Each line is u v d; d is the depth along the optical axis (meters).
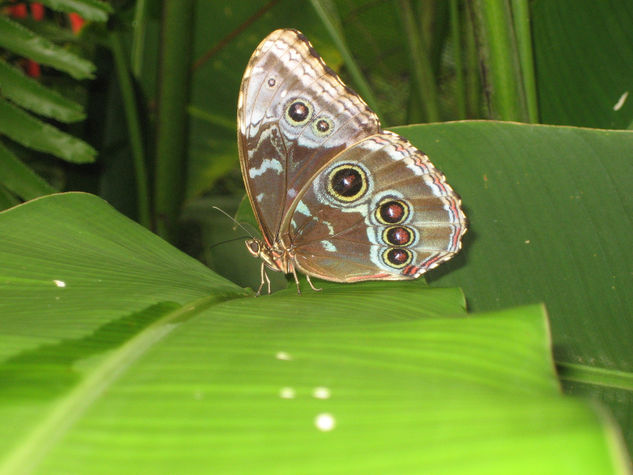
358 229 0.39
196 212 0.60
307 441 0.20
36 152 0.49
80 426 0.23
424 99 0.48
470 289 0.39
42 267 0.34
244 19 0.56
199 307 0.33
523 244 0.39
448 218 0.38
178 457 0.21
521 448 0.17
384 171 0.38
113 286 0.34
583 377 0.37
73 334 0.30
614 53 0.44
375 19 0.65
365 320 0.32
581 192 0.38
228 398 0.24
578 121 0.45
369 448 0.19
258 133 0.38
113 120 0.49
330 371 0.26
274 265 0.40
